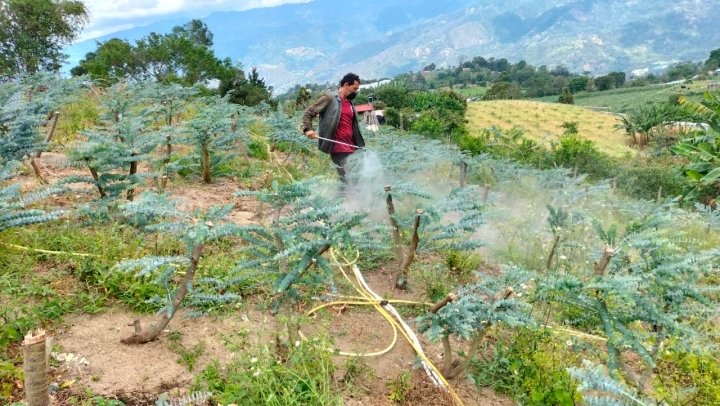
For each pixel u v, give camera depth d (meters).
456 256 5.00
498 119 64.62
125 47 45.22
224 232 3.16
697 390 3.10
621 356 3.85
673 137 43.59
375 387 3.22
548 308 3.97
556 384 3.11
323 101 6.30
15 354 3.03
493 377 3.45
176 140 6.86
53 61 37.06
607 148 46.59
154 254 4.27
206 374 3.02
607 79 129.25
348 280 4.42
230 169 8.09
